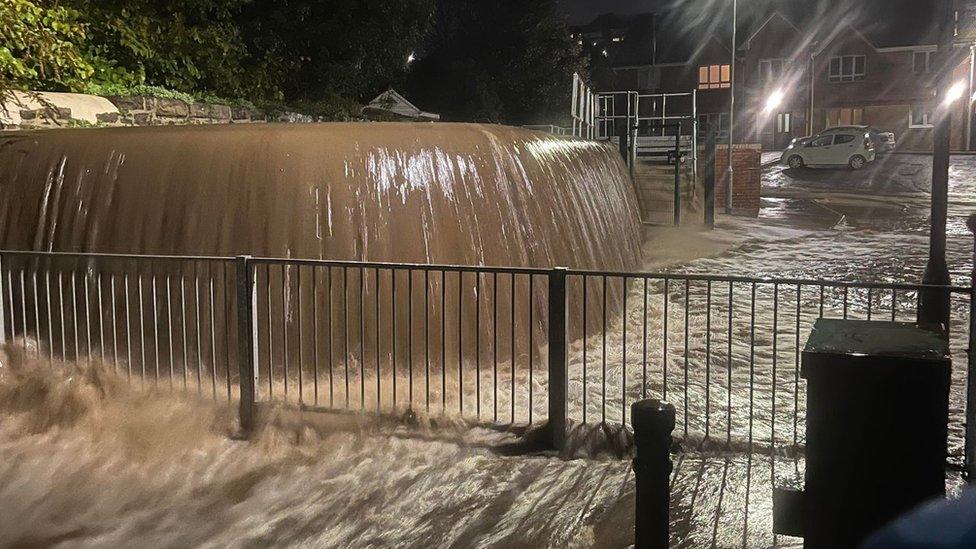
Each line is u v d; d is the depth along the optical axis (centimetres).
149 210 755
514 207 868
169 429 618
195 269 647
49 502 524
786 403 703
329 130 798
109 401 655
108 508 518
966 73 4191
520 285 841
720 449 588
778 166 3819
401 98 2681
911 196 2883
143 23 1338
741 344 915
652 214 2145
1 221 791
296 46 1877
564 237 940
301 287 734
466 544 465
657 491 366
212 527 493
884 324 402
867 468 349
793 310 1105
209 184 753
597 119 2353
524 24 4116
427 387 631
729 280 588
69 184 781
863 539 351
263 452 593
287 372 719
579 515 493
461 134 860
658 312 1079
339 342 739
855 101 4969
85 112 1029
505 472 557
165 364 729
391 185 777
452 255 792
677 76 5306
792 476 538
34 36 1063
